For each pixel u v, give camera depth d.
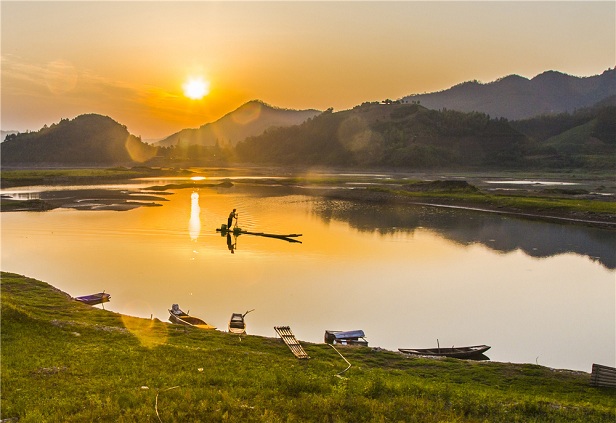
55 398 18.05
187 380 21.27
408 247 70.19
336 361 28.80
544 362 33.03
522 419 19.19
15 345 25.38
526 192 149.75
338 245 70.62
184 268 55.34
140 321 35.12
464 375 27.55
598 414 20.38
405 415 17.98
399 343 35.62
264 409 17.55
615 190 161.38
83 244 68.62
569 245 73.75
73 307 37.72
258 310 41.44
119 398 17.92
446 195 137.12
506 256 65.38
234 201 129.00
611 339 37.03
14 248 65.12
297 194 152.50
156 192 150.50
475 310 42.94
